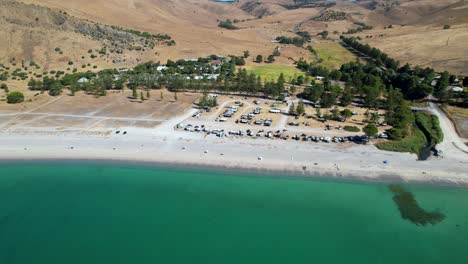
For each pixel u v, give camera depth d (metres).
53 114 135.88
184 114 141.00
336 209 82.69
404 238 74.38
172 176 95.50
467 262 68.50
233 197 86.75
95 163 101.69
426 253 70.75
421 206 83.88
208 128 125.12
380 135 117.00
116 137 117.19
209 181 93.19
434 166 99.62
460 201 85.75
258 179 93.94
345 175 95.38
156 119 134.38
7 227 77.56
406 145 110.56
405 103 144.50
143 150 108.69
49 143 111.94
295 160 102.50
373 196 87.12
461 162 101.88
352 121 132.75
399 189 89.81
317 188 90.12
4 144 110.19
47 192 88.69
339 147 110.25
